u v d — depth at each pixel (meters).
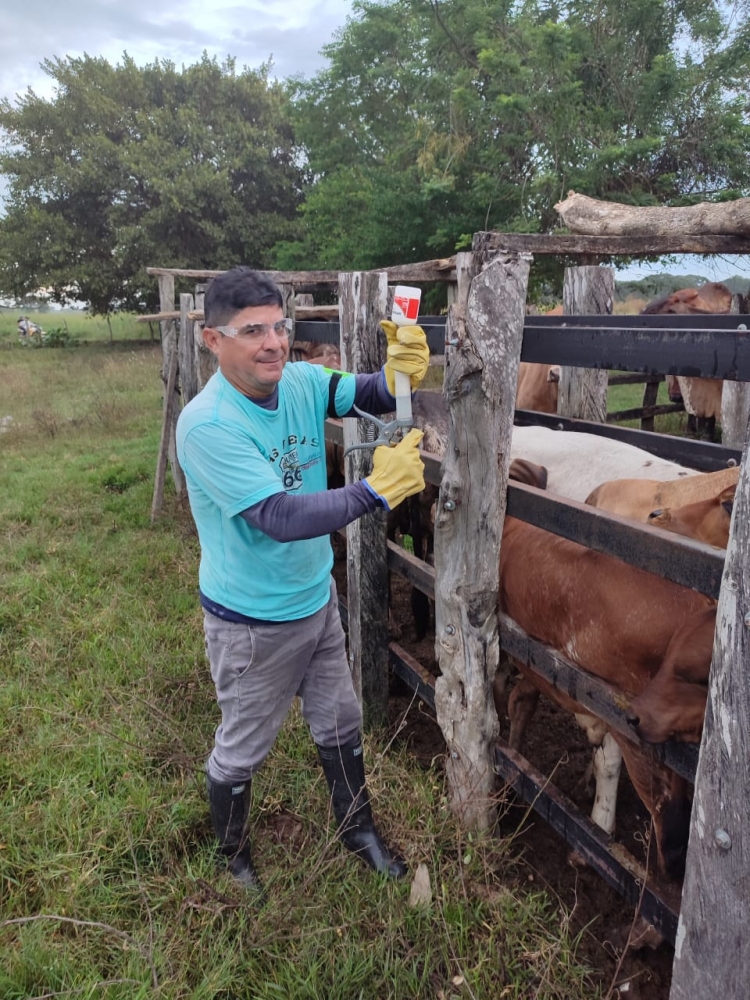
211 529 2.19
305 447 2.23
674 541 1.74
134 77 26.06
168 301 7.00
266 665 2.29
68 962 2.18
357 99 19.28
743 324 3.27
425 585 2.93
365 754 3.08
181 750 3.05
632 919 2.43
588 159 11.20
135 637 4.15
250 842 2.71
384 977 2.11
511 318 2.21
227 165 24.86
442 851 2.60
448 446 2.39
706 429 8.02
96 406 11.88
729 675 1.37
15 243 25.78
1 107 25.80
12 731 3.33
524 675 2.83
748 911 1.42
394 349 2.14
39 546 5.69
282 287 5.29
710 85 11.73
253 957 2.20
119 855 2.61
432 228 12.55
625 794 3.07
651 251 2.88
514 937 2.24
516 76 11.66
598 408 5.26
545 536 2.53
